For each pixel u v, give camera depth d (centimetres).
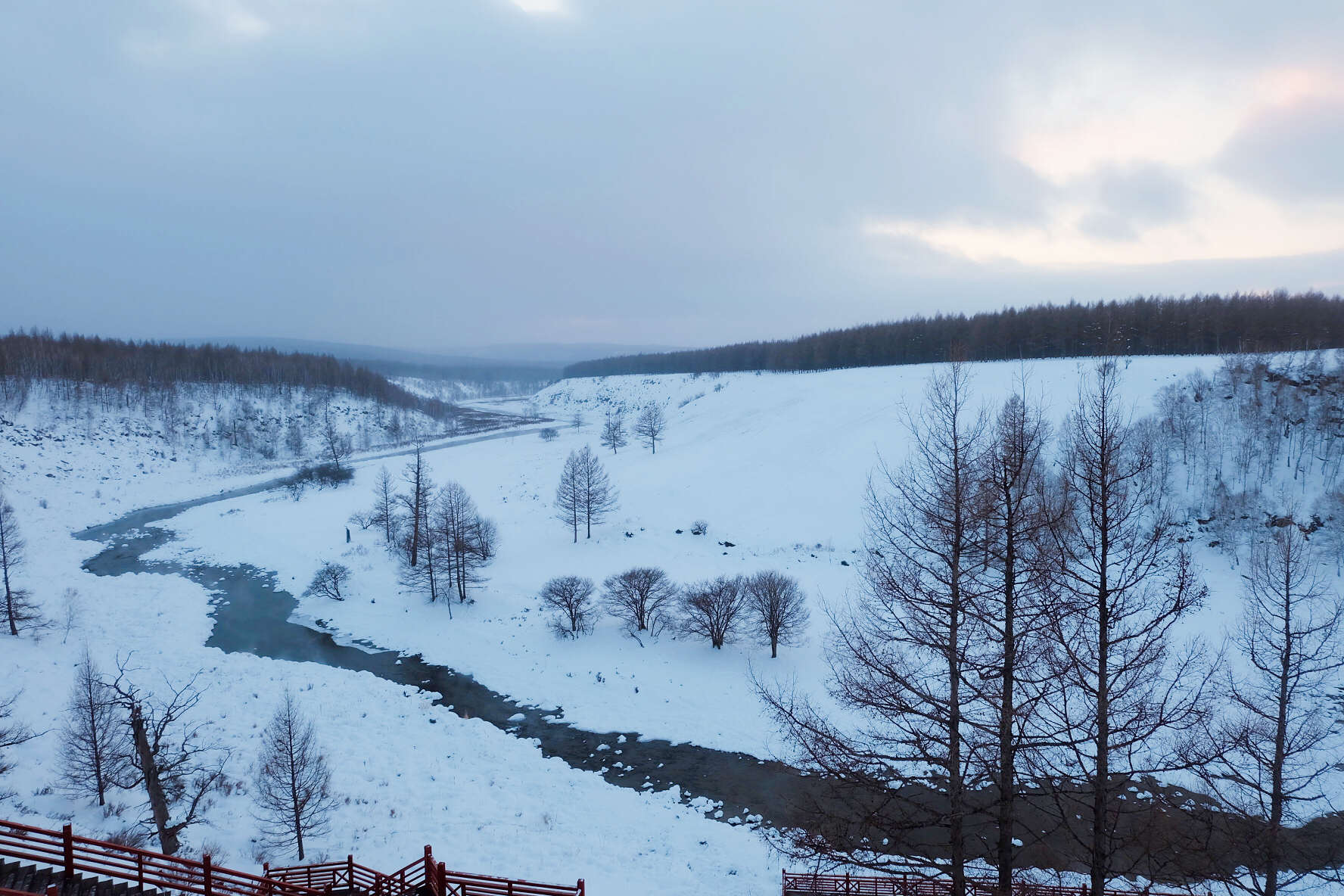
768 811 2491
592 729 3145
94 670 2783
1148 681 1021
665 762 2861
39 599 4509
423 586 4862
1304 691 1747
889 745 1167
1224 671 2177
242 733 2877
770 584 3734
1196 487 5431
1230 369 6538
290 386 13788
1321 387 5834
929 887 1619
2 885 1215
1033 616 955
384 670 3791
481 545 5009
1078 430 1099
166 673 3528
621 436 11100
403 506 6556
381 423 13238
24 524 6303
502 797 2512
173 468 9294
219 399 12138
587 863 2041
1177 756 1135
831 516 6006
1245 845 1345
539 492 7738
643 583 4050
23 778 2345
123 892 1264
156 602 4697
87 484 7850
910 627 1124
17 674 3316
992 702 970
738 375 16775
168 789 2141
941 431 1046
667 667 3656
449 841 2120
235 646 4066
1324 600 3180
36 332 13550
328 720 3081
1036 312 12006
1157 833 1295
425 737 3003
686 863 2106
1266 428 5741
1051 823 2134
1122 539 976
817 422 9312
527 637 4116
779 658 3641
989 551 987
